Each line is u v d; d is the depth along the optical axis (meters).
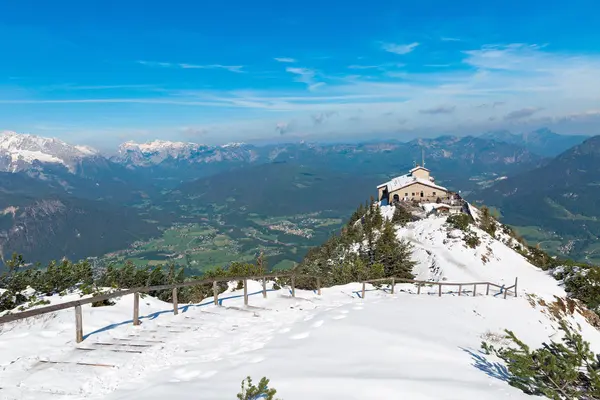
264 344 12.54
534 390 9.74
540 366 10.01
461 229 62.91
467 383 9.81
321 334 13.45
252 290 22.98
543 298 32.91
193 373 10.06
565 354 10.30
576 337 10.75
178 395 8.47
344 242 68.81
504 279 48.59
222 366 10.48
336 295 23.38
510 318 21.25
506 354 10.63
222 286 25.45
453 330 16.00
